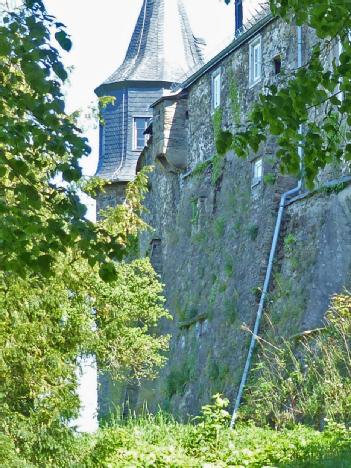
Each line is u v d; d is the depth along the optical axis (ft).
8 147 38.83
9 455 52.21
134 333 84.38
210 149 123.34
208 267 115.44
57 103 34.14
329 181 93.15
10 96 34.14
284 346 89.61
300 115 40.09
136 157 163.63
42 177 44.01
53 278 57.67
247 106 113.91
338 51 92.79
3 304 55.16
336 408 75.82
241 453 61.98
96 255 33.96
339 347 80.48
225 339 104.06
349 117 41.34
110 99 66.64
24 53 33.65
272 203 101.24
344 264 89.30
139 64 166.61
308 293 90.48
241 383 94.63
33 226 34.22
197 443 68.59
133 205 72.95
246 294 102.37
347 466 48.34
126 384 132.16
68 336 63.26
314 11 38.32
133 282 88.17
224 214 114.32
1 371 56.13
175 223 131.75
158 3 170.60
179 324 117.08
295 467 52.03
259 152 107.76
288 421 80.79
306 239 94.43
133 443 68.69
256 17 116.16
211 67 123.13
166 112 130.82
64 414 57.00
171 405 112.68
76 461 57.47
